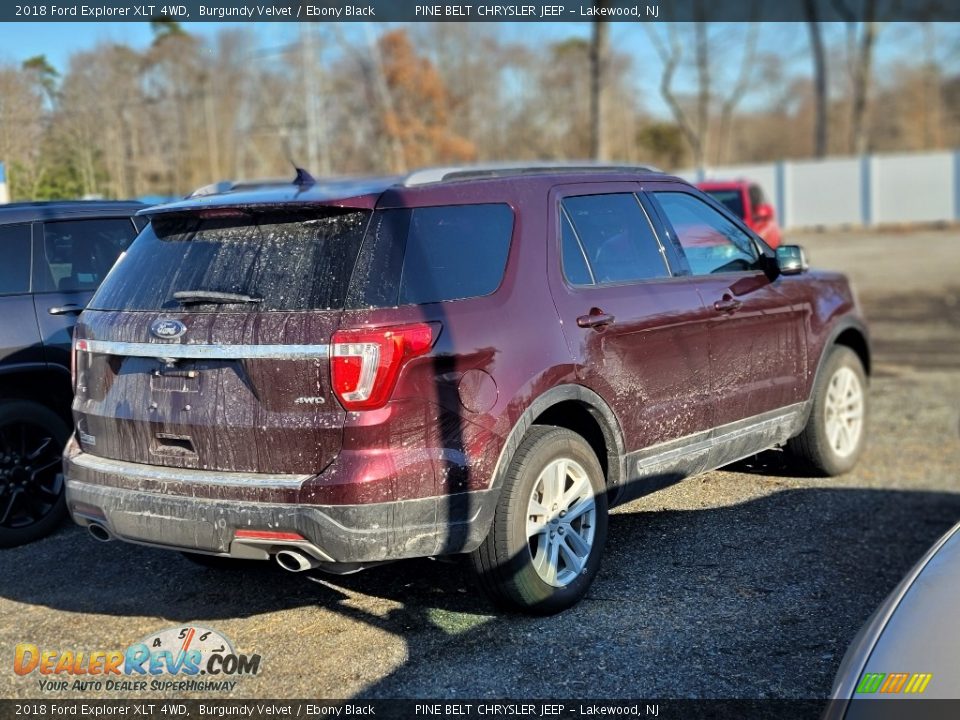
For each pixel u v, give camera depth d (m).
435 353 4.07
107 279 4.64
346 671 4.15
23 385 6.03
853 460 6.86
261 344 3.99
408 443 4.01
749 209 14.47
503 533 4.32
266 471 4.04
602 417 4.74
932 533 5.85
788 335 6.02
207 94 16.03
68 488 4.50
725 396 5.48
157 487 4.18
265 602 4.92
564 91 44.12
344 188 4.41
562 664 4.16
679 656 4.21
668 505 6.19
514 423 4.30
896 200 38.06
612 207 5.18
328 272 4.06
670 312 5.10
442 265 4.27
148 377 4.27
